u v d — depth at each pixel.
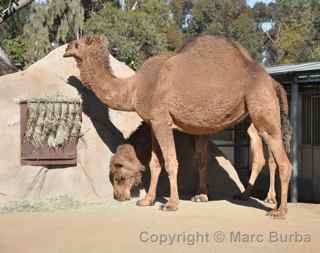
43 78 12.28
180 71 10.42
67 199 10.83
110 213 9.65
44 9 30.78
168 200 10.66
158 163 10.82
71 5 30.77
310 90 13.47
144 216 9.33
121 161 11.03
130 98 10.97
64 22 30.84
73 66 12.70
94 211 9.86
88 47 11.06
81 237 7.70
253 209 10.34
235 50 10.42
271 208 10.50
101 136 12.09
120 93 10.98
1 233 8.01
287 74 12.27
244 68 10.21
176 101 10.35
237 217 9.36
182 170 12.62
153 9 35.50
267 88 9.91
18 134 11.34
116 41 30.58
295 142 12.44
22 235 7.87
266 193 14.65
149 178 12.09
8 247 7.20
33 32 30.88
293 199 12.43
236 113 10.38
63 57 11.66
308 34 49.62
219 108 10.25
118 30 31.08
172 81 10.40
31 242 7.45
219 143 15.94
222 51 10.42
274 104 9.86
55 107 11.29
